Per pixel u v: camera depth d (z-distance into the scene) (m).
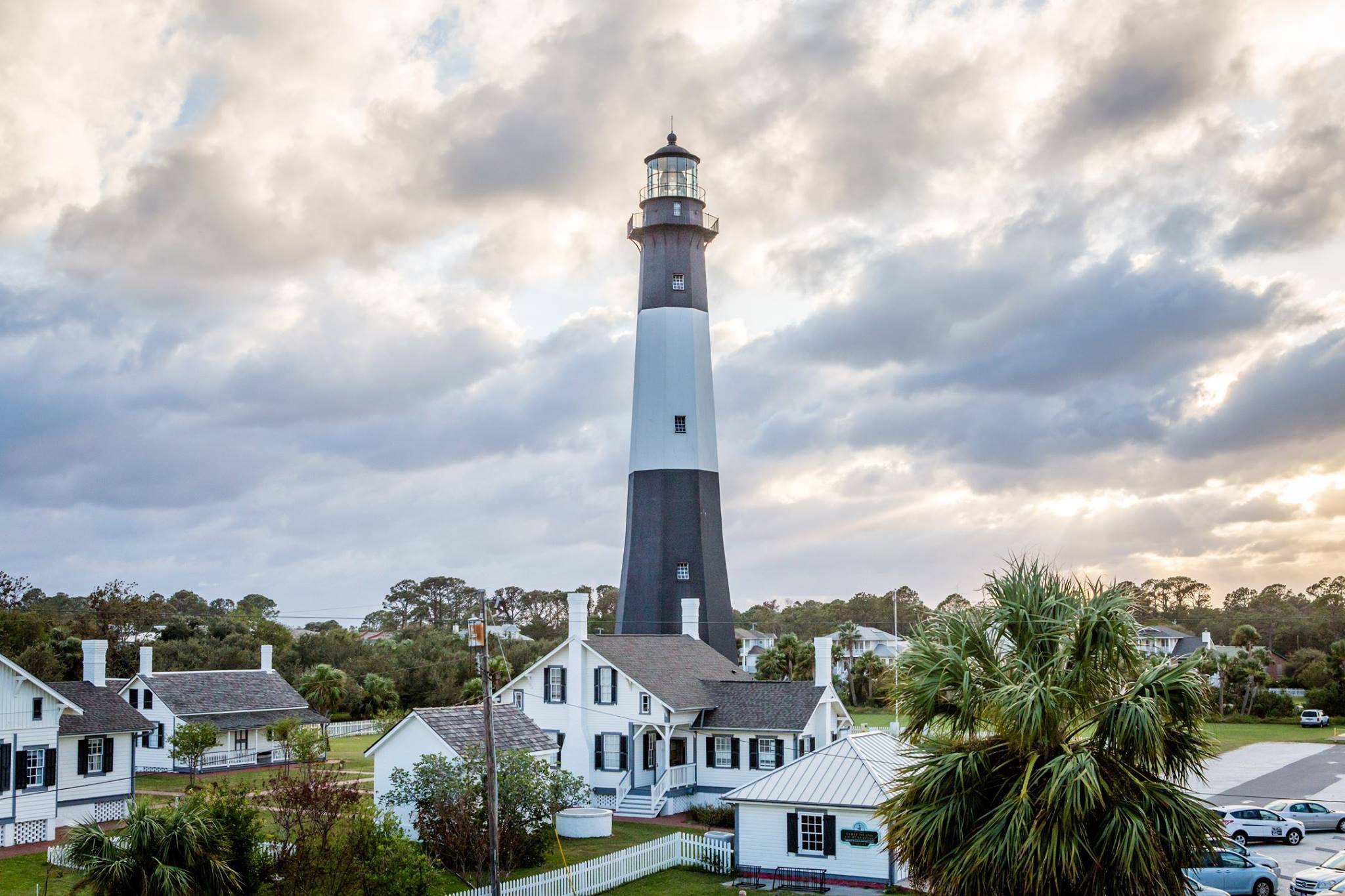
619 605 73.69
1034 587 25.38
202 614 172.38
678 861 44.06
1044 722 23.38
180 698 68.94
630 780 55.31
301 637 127.12
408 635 149.12
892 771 42.59
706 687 59.31
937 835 23.98
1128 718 22.91
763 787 42.69
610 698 56.78
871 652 116.44
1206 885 37.44
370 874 31.84
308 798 32.56
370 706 95.25
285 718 72.31
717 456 75.25
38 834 46.88
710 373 76.06
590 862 39.38
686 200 75.62
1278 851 46.28
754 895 39.50
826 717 57.28
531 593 197.88
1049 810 22.48
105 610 106.94
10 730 45.97
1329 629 173.75
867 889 40.03
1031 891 22.47
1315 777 67.62
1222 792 61.69
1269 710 112.31
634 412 75.31
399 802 41.38
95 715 54.00
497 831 35.47
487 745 34.38
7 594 101.25
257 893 31.77
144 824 30.31
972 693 24.62
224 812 31.91
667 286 75.31
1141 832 21.91
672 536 72.31
